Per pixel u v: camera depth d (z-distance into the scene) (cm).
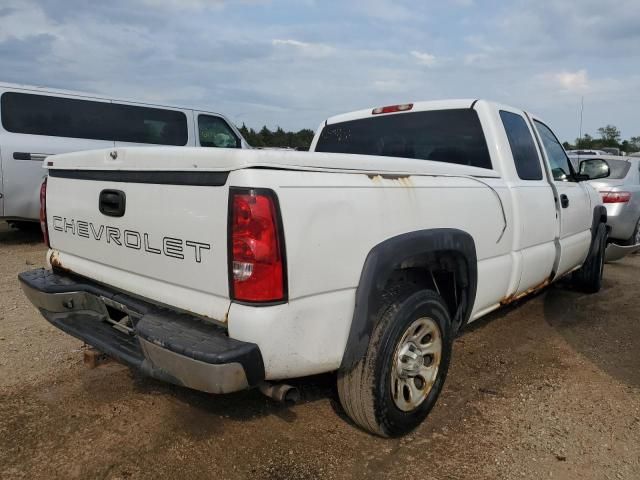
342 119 481
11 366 379
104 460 274
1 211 800
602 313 542
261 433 301
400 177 287
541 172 450
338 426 310
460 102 414
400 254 271
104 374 369
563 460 281
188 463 273
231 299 232
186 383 232
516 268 394
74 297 318
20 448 283
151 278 271
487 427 312
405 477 265
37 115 825
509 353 427
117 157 278
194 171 239
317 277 239
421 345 302
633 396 354
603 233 597
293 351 236
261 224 220
